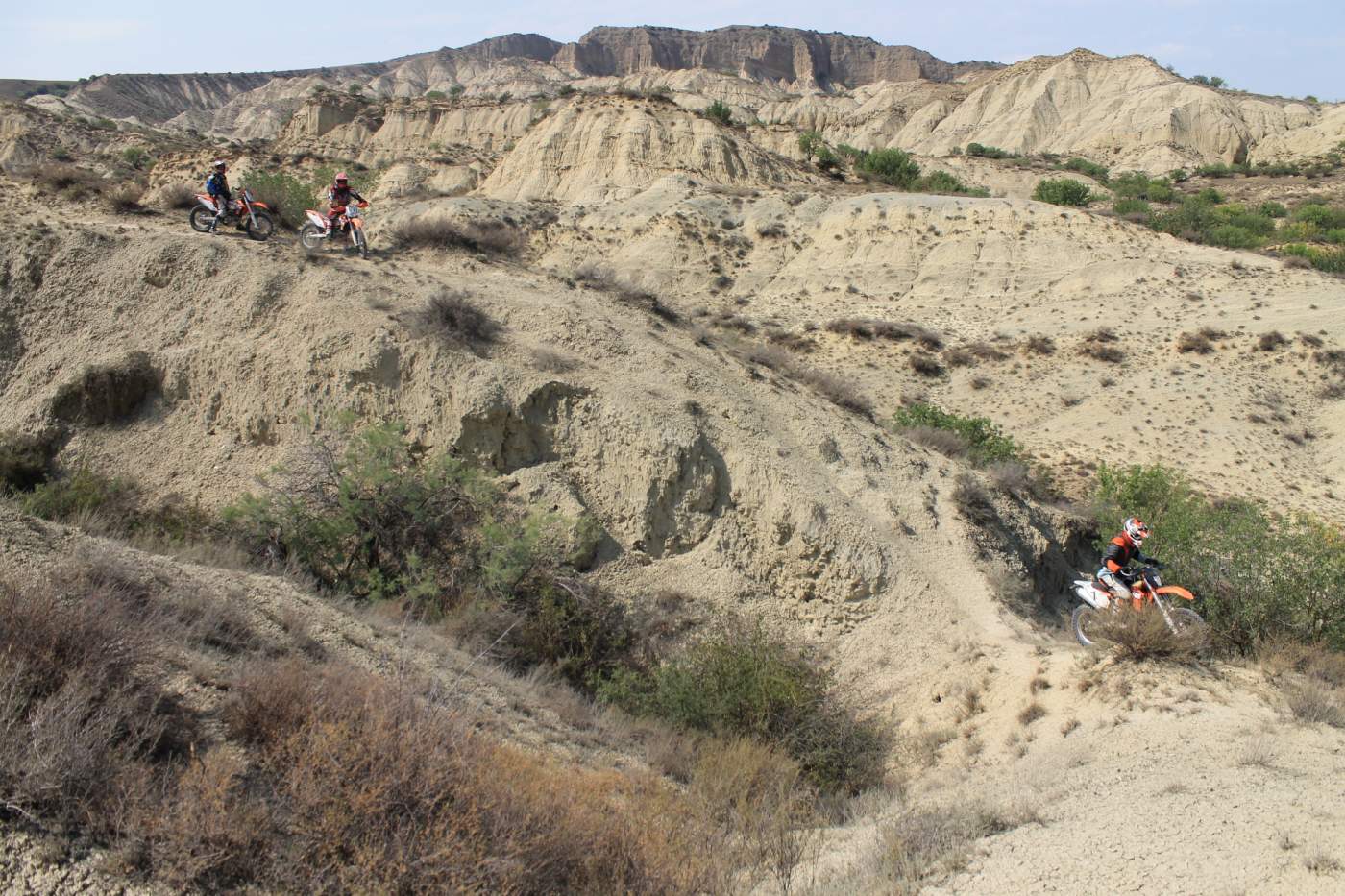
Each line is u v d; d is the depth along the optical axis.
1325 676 9.49
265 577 10.52
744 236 51.34
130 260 18.16
